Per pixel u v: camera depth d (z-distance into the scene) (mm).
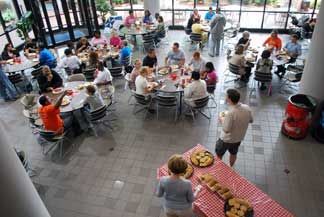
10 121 6359
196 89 5410
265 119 5980
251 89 7125
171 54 7168
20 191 2229
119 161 5023
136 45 10219
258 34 10711
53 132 4863
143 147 5332
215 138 5477
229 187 3383
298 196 4215
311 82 5117
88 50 8172
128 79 6543
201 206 3139
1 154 2062
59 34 11312
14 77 7195
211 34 8742
